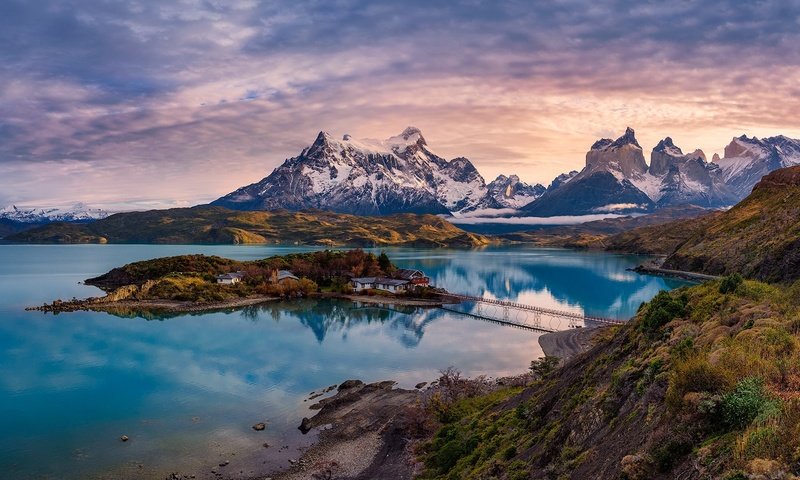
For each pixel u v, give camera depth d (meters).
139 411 65.81
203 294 160.25
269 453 53.22
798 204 180.12
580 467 24.83
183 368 86.00
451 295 167.75
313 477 47.28
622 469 18.97
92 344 103.75
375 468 47.59
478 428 45.50
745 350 22.28
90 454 53.22
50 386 76.31
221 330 118.75
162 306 149.62
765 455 14.27
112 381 78.62
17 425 61.16
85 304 150.25
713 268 196.50
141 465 50.66
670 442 18.14
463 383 67.56
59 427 60.56
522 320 132.50
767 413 15.84
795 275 77.31
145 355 94.81
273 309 150.25
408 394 70.12
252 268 192.50
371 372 84.19
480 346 103.00
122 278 197.88
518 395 50.28
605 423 27.30
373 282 183.00
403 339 109.75
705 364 19.95
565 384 40.62
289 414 64.56
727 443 16.08
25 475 48.66
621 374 29.67
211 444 55.69
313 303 161.50
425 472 42.53
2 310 143.75
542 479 26.95
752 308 29.23
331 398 69.69
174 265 196.38
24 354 95.25
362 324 127.25
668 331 33.19
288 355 95.38
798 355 19.97
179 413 65.06
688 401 18.98
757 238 184.12
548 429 34.12
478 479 32.81
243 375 82.06
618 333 42.78
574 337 107.12
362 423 59.66
